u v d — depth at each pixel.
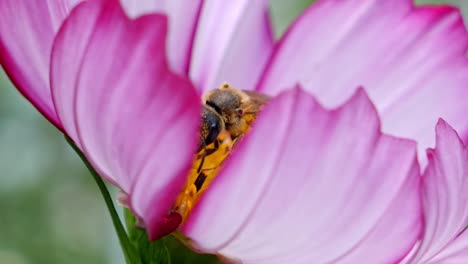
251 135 0.15
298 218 0.16
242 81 0.21
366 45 0.21
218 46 0.21
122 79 0.15
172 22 0.20
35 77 0.17
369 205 0.16
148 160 0.15
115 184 0.16
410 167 0.16
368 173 0.16
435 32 0.20
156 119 0.15
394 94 0.20
